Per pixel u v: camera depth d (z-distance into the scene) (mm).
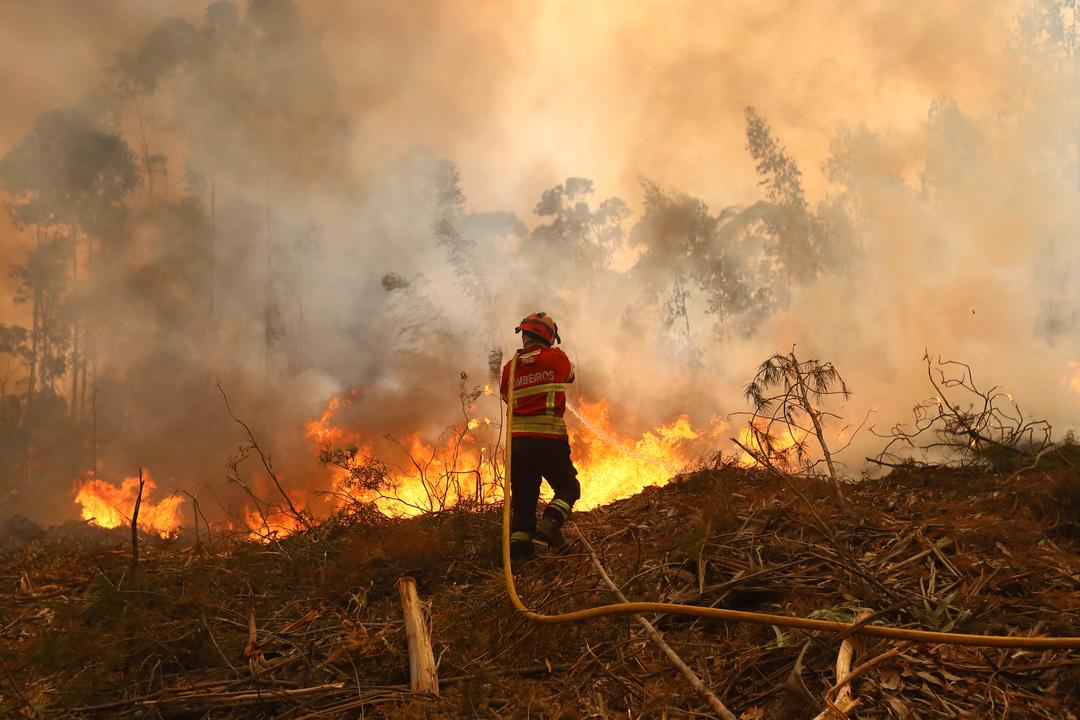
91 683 3506
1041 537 3963
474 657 3605
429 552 4770
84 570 5277
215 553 5562
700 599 3693
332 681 3500
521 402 5027
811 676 2951
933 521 4230
